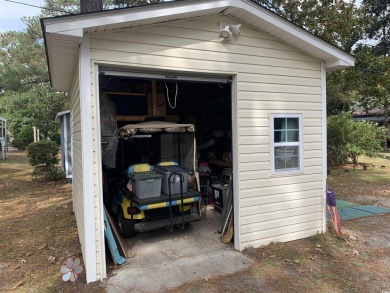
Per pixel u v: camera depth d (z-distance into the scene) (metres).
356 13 10.55
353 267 4.13
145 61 3.89
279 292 3.53
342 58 5.05
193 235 5.36
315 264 4.23
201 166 7.46
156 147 6.89
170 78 4.22
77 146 5.10
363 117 24.06
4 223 6.72
